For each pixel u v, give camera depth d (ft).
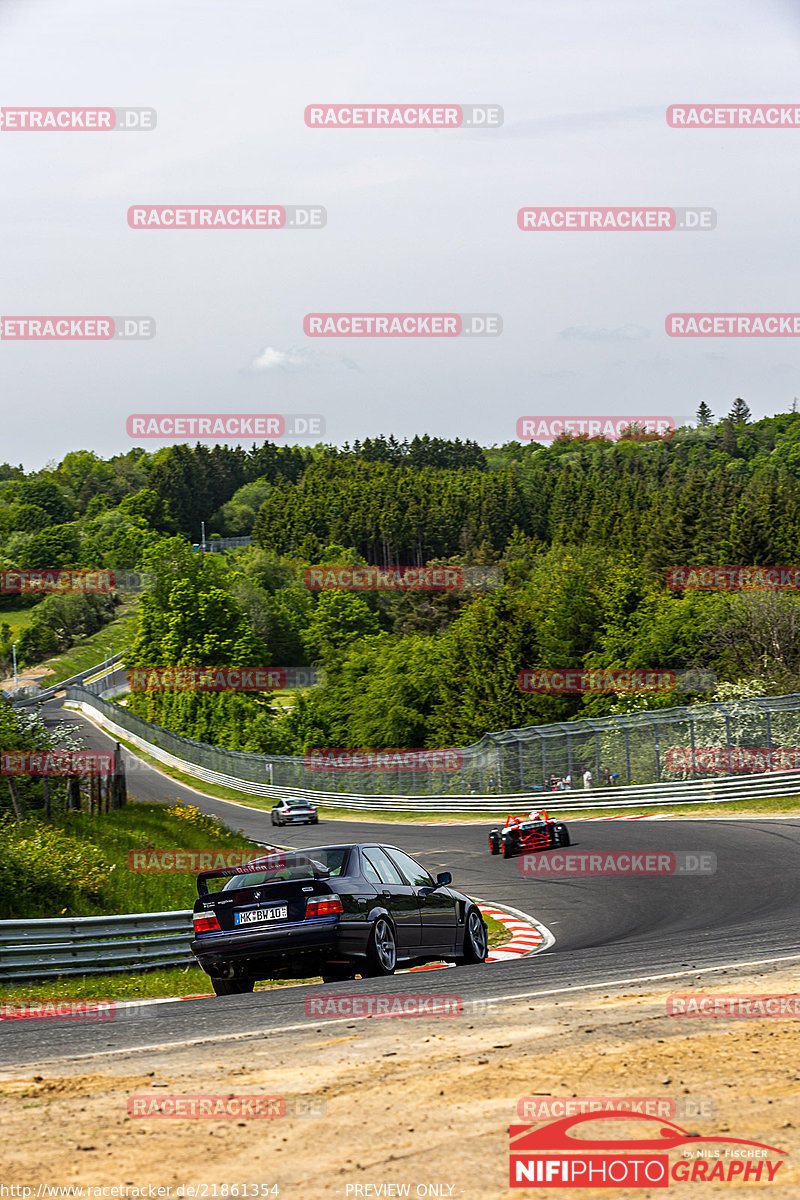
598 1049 23.77
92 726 367.45
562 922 70.03
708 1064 22.12
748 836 101.76
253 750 339.77
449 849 135.74
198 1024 30.73
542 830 117.29
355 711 320.09
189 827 134.21
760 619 206.59
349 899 41.19
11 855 73.20
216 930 40.88
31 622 598.34
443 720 290.15
